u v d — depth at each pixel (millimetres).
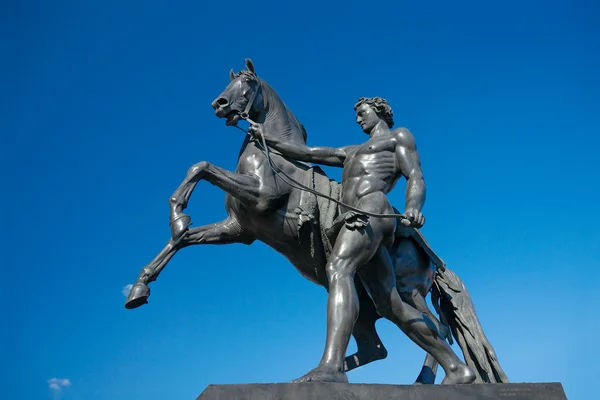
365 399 4074
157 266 5480
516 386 4410
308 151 5785
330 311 4695
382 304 5238
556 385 4492
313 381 4176
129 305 5355
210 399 4066
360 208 5191
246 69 6215
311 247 5582
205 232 5805
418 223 4949
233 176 5547
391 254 5770
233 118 6000
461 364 5125
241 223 5816
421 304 5750
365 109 5777
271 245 5887
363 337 6039
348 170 5457
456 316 5891
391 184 5457
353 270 4930
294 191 5699
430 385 4258
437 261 5906
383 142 5453
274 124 6105
